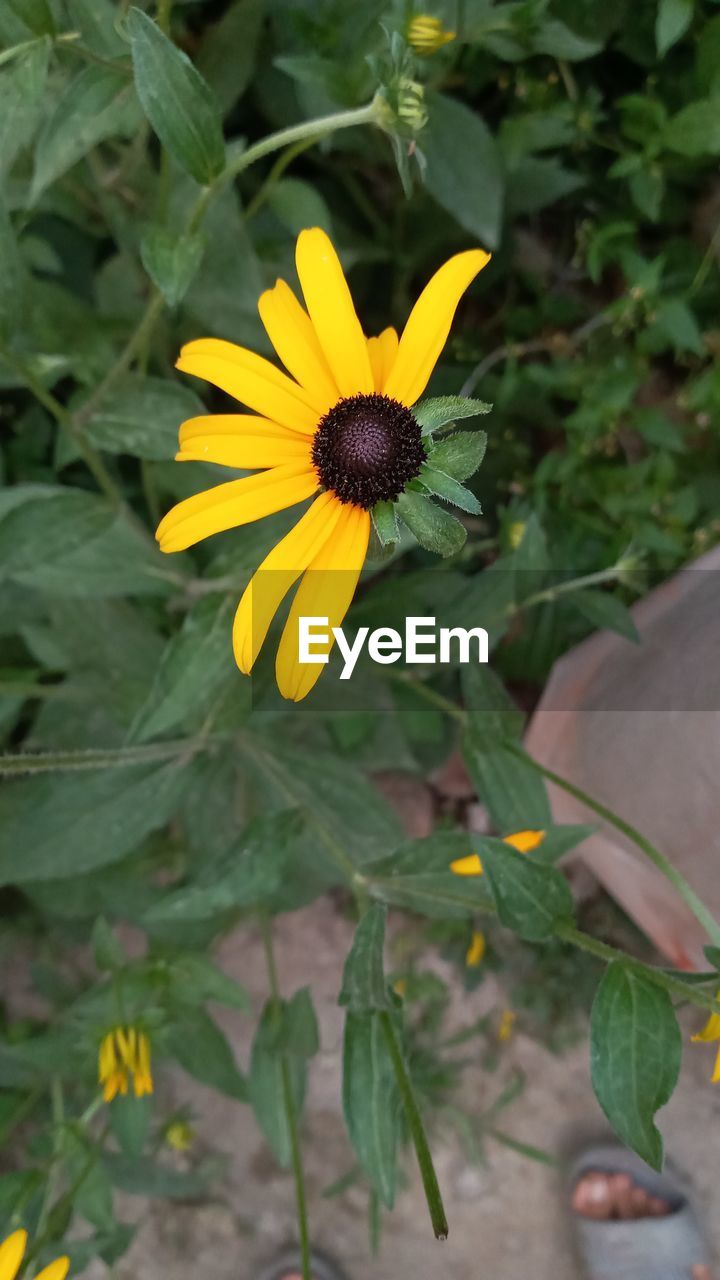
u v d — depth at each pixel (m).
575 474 0.37
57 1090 0.35
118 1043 0.29
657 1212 0.47
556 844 0.28
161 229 0.22
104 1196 0.32
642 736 0.29
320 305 0.20
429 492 0.20
